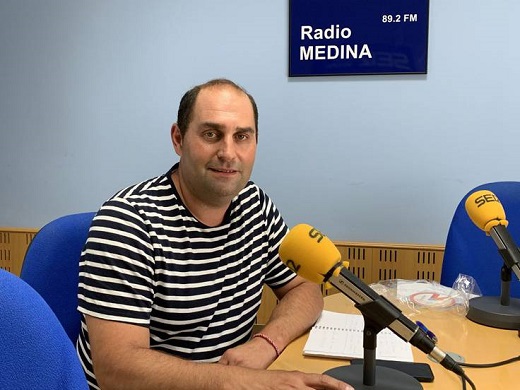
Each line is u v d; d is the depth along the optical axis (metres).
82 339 1.21
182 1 2.28
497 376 0.98
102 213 1.13
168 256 1.15
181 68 2.33
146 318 1.10
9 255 2.59
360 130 2.21
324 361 1.07
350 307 1.39
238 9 2.24
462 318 1.29
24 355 0.47
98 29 2.37
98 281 1.07
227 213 1.25
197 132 1.15
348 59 2.17
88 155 2.47
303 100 2.24
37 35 2.43
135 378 1.00
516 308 1.26
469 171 2.15
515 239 1.62
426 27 2.09
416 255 2.20
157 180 1.25
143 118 2.39
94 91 2.42
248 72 2.27
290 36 2.20
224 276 1.23
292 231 0.92
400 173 2.21
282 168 2.30
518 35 2.04
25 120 2.51
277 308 1.30
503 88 2.08
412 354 1.07
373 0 2.12
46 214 2.56
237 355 1.08
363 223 2.26
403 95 2.16
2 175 2.57
